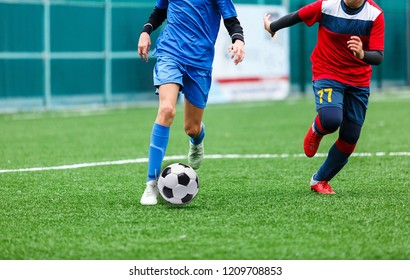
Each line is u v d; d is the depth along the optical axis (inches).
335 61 852.0
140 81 2605.8
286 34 2746.1
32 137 1626.5
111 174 1089.4
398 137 1558.8
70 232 714.2
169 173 816.9
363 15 830.5
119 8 2539.4
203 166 1167.0
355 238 682.8
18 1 2330.2
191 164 969.5
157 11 903.7
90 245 670.5
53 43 2409.0
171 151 1385.3
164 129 834.2
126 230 717.9
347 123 872.3
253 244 665.6
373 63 823.1
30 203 856.9
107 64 2518.5
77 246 668.1
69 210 814.5
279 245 662.5
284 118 2034.9
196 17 853.8
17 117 2106.3
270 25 883.4
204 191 928.3
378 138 1542.8
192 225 733.9
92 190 943.0
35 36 2377.0
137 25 2581.2
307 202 846.5
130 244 670.5
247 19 2640.3
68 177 1058.1
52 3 2397.9
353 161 1203.9
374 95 2854.3
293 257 632.4
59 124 1914.4
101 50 2512.3
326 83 853.8
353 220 751.7
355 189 937.5
